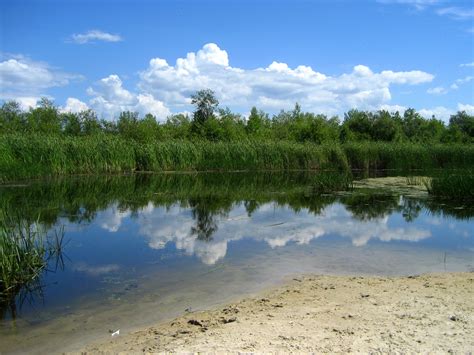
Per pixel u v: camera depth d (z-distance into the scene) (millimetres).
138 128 36656
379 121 53250
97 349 5133
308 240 11008
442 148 38250
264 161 34594
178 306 6609
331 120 62562
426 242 10805
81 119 43844
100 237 11211
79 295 7152
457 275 7859
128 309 6516
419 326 5227
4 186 20766
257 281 7777
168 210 15492
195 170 32719
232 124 48344
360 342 4766
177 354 4582
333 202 17500
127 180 25125
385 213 14953
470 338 4840
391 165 36438
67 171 26891
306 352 4520
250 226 12711
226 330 5258
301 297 6703
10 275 7449
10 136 25359
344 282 7516
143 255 9594
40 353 5117
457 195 18062
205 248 10203
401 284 7262
